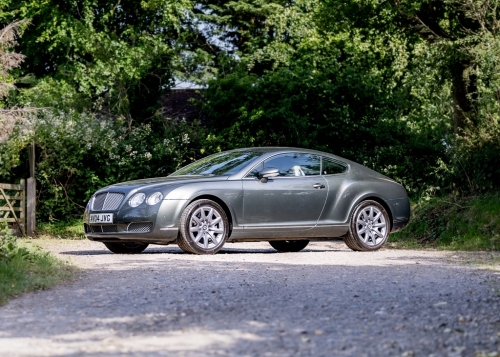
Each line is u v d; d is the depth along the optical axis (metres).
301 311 6.01
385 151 20.27
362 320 5.60
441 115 24.73
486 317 5.64
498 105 16.69
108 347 4.80
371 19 23.14
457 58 19.89
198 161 12.69
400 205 13.03
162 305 6.40
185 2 31.81
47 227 18.73
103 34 28.53
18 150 17.83
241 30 35.59
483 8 17.95
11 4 29.05
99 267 9.40
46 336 5.20
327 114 20.53
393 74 24.91
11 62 17.09
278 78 20.05
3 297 6.78
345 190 12.49
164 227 11.05
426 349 4.63
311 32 30.23
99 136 19.17
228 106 20.30
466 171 16.00
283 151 12.27
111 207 11.36
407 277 8.28
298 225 12.04
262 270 9.01
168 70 25.42
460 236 14.40
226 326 5.43
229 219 11.63
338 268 9.28
